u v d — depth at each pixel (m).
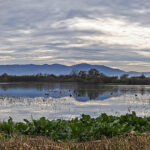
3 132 6.81
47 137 6.61
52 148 5.42
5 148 5.26
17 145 5.43
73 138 6.43
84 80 98.69
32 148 5.27
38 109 20.38
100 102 25.88
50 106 22.36
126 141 5.75
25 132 7.07
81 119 8.12
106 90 46.72
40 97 31.56
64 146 5.55
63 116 16.98
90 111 19.31
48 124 7.26
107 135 6.79
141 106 22.48
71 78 103.31
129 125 7.86
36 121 7.47
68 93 38.81
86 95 35.00
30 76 107.12
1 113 18.17
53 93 38.97
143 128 7.54
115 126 7.12
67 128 6.79
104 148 5.43
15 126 7.18
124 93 39.12
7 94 36.72
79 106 22.41
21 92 41.31
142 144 5.61
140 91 44.62
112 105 23.25
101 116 8.18
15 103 24.64
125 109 20.58
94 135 6.63
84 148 5.50
